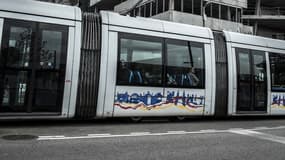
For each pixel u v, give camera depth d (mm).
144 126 8578
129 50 8781
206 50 10008
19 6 7625
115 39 8617
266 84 11070
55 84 7875
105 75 8422
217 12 30500
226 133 7844
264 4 40156
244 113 10539
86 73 8234
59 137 6559
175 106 9359
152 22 9312
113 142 6273
